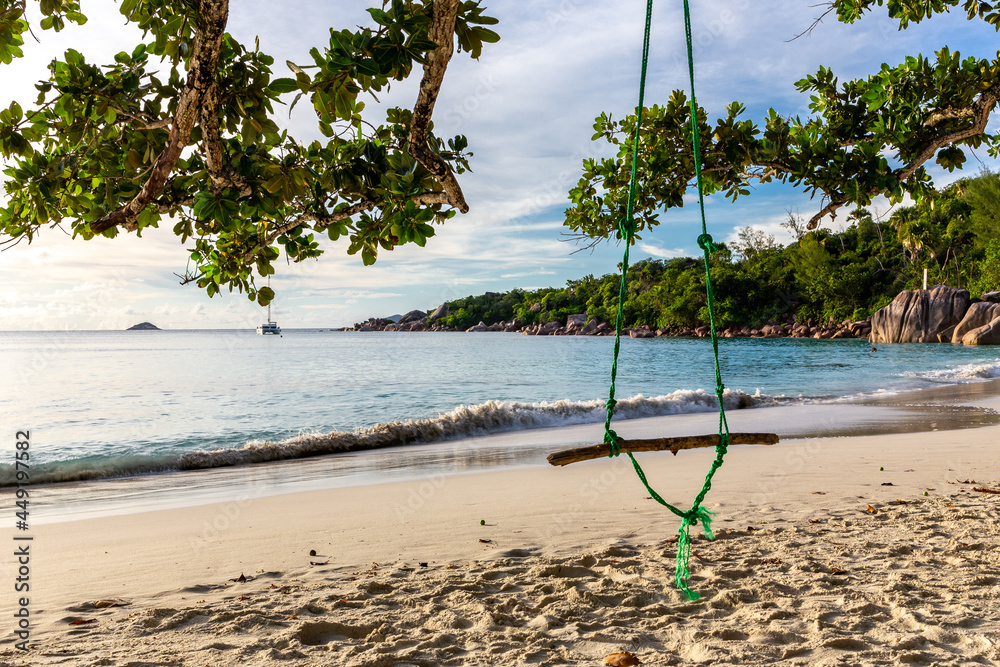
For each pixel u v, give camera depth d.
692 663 2.91
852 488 7.02
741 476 7.93
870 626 3.29
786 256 80.38
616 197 6.01
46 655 3.15
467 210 3.57
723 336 78.38
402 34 2.56
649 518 5.97
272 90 2.86
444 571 4.51
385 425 13.35
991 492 6.49
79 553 5.29
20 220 3.65
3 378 29.00
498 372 33.62
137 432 15.10
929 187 5.47
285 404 20.34
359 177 3.50
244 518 6.51
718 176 5.70
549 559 4.73
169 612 3.79
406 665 2.98
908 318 54.56
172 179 3.60
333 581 4.39
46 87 3.22
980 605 3.52
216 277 4.29
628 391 24.00
